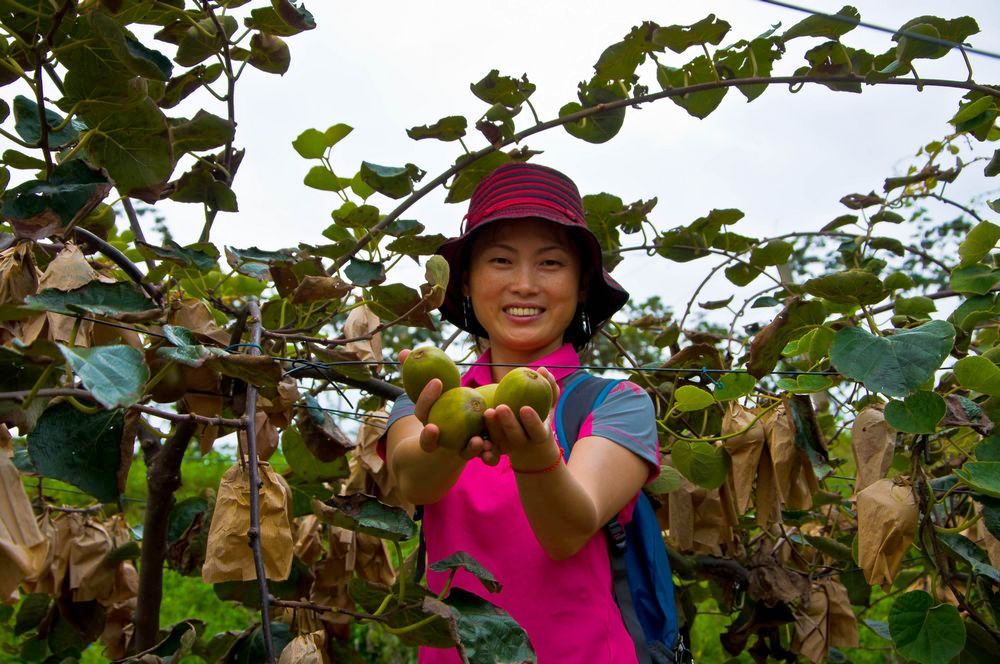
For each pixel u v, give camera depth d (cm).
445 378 159
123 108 196
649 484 246
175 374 212
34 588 262
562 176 229
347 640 267
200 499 279
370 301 247
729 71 251
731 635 293
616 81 260
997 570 215
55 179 194
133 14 209
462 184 270
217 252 235
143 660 169
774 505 242
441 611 158
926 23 230
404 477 189
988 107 245
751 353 221
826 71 242
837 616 286
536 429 148
